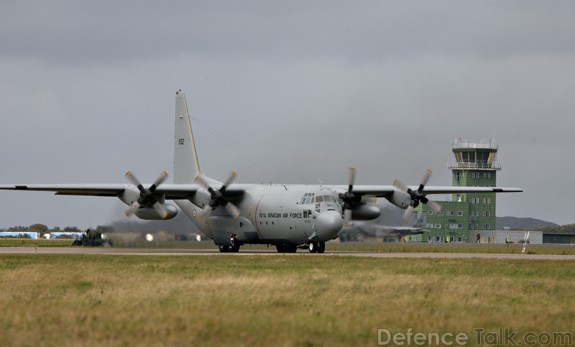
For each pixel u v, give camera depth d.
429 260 158.38
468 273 125.25
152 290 99.00
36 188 194.00
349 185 196.00
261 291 97.94
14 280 112.38
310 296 93.81
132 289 100.38
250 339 67.94
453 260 159.75
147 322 75.12
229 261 153.25
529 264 148.38
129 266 138.12
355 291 98.62
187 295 94.19
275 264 144.00
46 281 110.81
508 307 86.62
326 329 72.38
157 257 168.12
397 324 75.25
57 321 75.69
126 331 70.88
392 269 132.00
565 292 99.81
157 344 65.75
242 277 115.62
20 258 161.88
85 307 84.81
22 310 82.19
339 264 144.25
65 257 166.75
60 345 65.31
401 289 100.88
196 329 71.56
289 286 103.06
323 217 187.75
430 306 86.94
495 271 129.75
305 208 192.38
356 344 66.94
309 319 77.44
